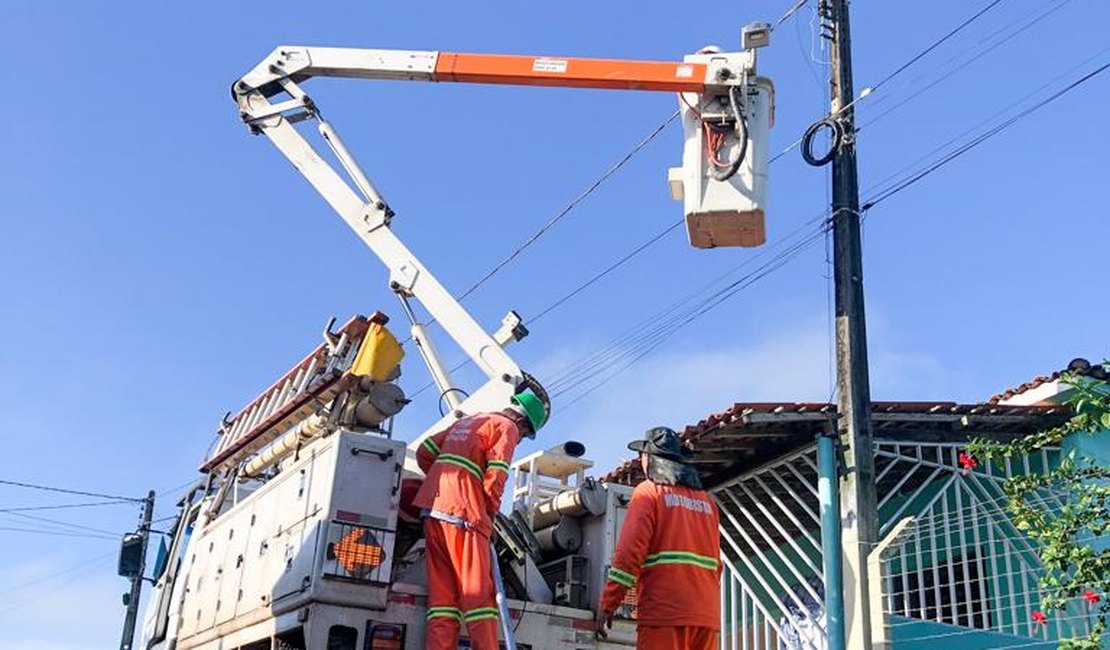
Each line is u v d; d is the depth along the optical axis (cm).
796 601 1006
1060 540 615
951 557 984
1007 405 990
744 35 650
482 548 526
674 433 568
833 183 956
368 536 542
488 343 726
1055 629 915
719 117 642
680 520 534
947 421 984
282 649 559
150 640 828
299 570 550
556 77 720
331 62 806
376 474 558
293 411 732
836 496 895
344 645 527
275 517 608
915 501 1084
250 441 792
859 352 906
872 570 821
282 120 816
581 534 644
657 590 523
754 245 658
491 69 750
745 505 1145
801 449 988
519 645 574
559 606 594
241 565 641
